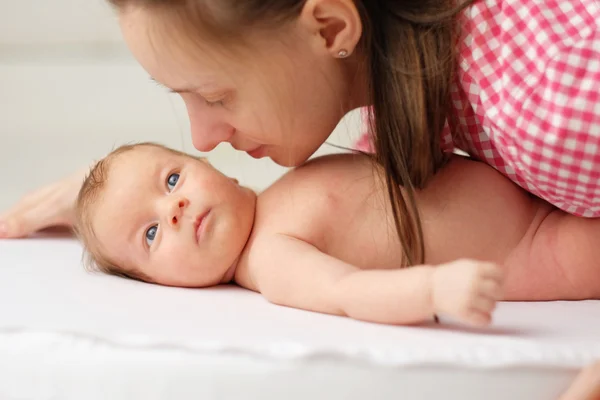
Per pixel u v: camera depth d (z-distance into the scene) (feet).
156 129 6.75
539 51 2.60
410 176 2.82
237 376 2.18
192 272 3.09
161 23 2.67
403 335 2.35
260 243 2.94
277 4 2.63
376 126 2.82
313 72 2.80
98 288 2.95
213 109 2.88
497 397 2.15
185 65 2.73
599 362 2.13
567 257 2.86
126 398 2.25
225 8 2.61
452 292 2.32
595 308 2.72
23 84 7.54
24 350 2.34
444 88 2.78
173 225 3.09
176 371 2.21
